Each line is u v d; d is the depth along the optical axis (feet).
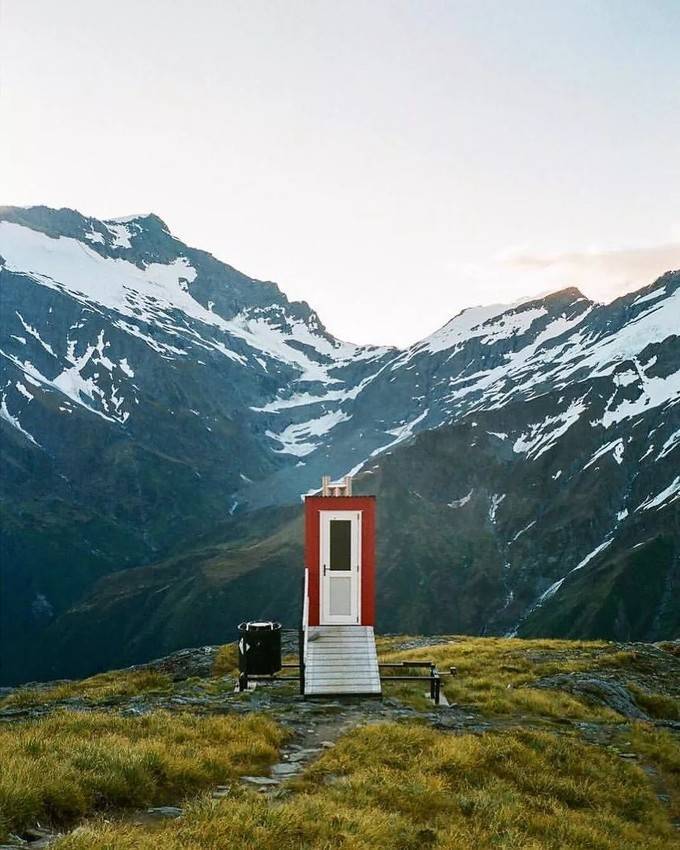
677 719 104.63
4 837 36.96
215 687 108.88
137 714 77.61
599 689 106.01
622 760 71.10
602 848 49.14
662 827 56.80
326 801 47.75
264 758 61.52
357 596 105.91
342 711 85.51
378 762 59.57
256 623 105.60
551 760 67.21
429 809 51.29
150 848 36.40
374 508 107.14
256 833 40.11
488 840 46.42
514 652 146.41
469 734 71.26
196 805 43.83
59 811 42.01
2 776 42.16
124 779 47.09
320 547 106.83
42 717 72.59
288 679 102.47
